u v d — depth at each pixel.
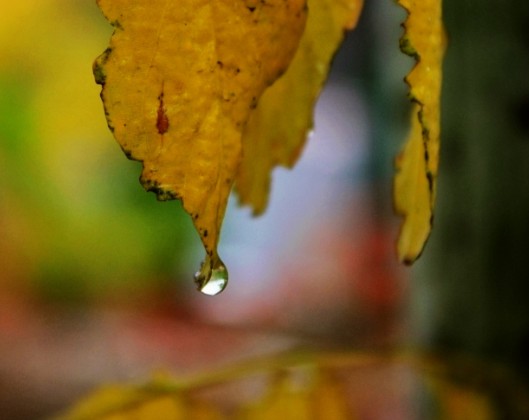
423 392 0.53
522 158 0.50
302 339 1.46
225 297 1.63
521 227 0.50
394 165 0.31
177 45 0.28
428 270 0.53
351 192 1.98
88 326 1.50
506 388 0.40
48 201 1.51
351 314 1.54
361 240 1.77
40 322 1.52
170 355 1.43
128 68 0.28
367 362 0.38
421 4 0.29
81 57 1.51
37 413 1.30
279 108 0.33
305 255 1.76
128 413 0.37
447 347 0.52
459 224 0.51
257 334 1.49
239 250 1.82
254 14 0.29
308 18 0.32
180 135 0.28
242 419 0.38
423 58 0.29
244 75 0.29
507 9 0.49
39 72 1.50
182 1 0.28
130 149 0.28
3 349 1.43
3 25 1.47
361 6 0.32
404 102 0.55
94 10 1.50
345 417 0.38
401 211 0.31
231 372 0.37
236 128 0.29
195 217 0.28
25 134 1.50
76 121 1.51
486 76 0.49
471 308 0.52
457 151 0.50
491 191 0.50
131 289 1.55
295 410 0.38
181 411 0.37
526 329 0.51
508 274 0.51
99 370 1.39
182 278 1.56
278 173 2.05
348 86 2.12
